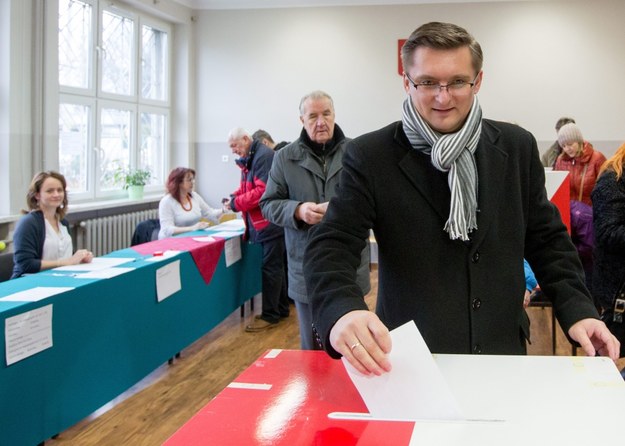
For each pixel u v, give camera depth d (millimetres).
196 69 7473
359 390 933
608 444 811
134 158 6754
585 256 3191
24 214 3529
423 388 902
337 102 7215
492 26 6914
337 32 7164
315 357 1191
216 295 4164
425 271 1268
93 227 5664
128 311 3016
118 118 6500
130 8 6453
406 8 7016
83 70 5887
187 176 5004
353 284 1142
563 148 4809
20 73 4855
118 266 3170
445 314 1260
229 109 7441
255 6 7281
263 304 4785
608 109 6809
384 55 7090
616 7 6723
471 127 1195
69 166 5770
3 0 4715
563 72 6852
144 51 6941
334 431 867
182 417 3014
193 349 4141
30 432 2342
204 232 4695
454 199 1205
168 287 3422
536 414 900
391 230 1285
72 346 2582
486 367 1087
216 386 3439
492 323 1279
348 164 1315
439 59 1131
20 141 4891
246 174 4367
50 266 3289
